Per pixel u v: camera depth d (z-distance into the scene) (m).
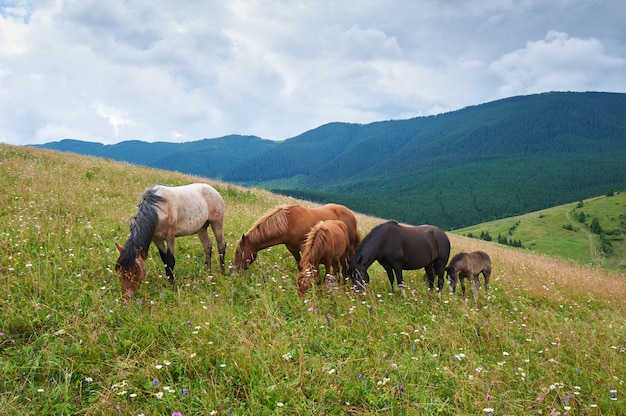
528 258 22.66
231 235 11.14
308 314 6.32
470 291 10.11
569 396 4.60
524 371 5.42
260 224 8.23
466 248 19.77
